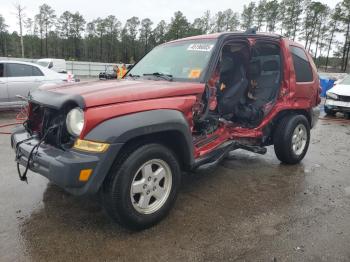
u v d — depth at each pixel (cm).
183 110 340
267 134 506
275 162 548
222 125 440
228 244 298
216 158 395
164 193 331
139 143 310
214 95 405
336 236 314
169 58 440
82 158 273
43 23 7925
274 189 429
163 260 274
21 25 5056
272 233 318
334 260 277
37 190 399
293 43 529
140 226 311
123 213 296
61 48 8181
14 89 886
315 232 321
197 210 362
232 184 442
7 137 655
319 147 675
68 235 306
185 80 391
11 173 453
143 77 425
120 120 286
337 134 830
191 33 6725
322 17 6138
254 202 386
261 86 507
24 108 849
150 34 8031
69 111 290
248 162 543
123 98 297
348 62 6059
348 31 5931
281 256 282
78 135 283
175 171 333
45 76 947
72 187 274
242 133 464
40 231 311
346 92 1127
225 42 417
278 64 498
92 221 331
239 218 346
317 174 494
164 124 309
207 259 276
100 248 288
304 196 409
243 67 469
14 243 291
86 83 368
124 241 299
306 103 538
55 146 306
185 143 337
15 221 327
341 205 385
